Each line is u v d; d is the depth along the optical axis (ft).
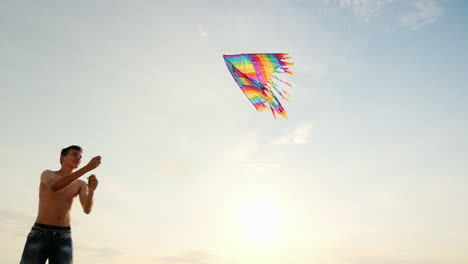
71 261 12.85
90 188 13.26
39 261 12.28
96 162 12.10
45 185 12.73
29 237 12.33
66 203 13.03
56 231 12.55
